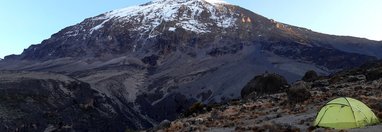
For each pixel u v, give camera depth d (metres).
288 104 39.06
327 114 25.31
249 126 28.98
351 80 52.62
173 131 33.31
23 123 167.88
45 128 176.50
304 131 24.56
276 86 63.91
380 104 29.23
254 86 64.75
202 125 33.56
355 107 24.98
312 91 45.97
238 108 42.91
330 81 55.94
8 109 173.38
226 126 31.62
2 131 154.12
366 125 24.59
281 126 26.05
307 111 33.47
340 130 23.52
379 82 44.59
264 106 41.09
